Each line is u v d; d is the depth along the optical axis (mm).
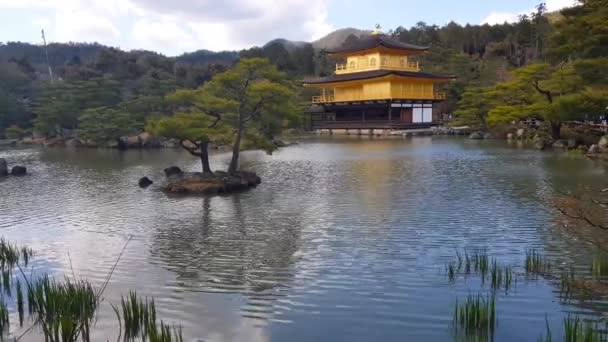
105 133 57625
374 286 12648
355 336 10086
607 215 18812
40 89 84375
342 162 39344
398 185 27703
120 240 17688
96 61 108312
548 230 17391
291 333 10273
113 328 10445
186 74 99250
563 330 10031
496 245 15914
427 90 81500
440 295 11969
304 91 94375
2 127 73375
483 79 86625
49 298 11039
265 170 35875
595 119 45906
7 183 32781
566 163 33469
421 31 127000
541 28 102188
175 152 52406
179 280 13352
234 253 15711
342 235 17516
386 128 74938
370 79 77500
